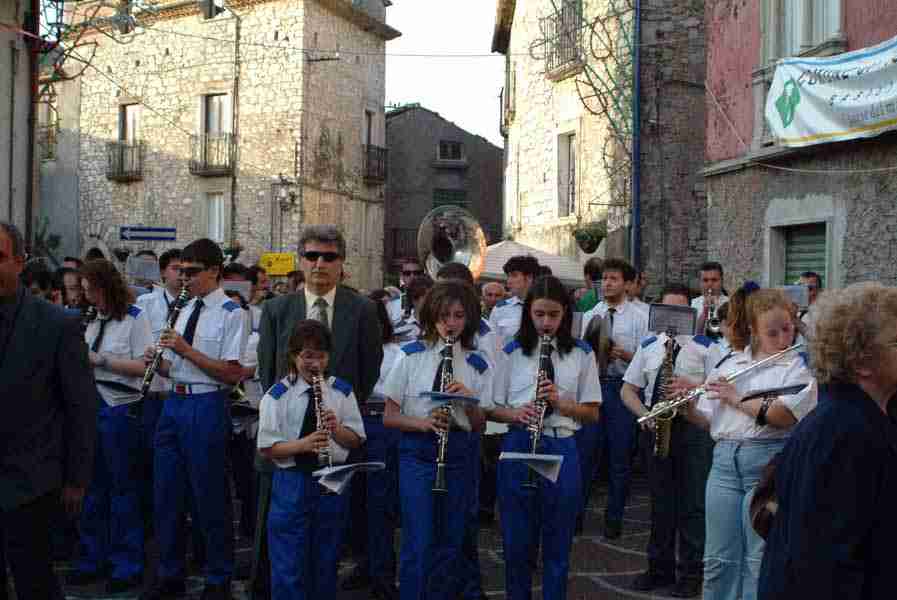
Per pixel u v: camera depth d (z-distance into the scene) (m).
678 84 17.00
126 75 30.70
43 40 15.48
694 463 6.23
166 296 7.44
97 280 6.41
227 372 5.96
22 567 4.45
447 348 5.13
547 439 5.25
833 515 2.49
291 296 5.58
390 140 37.16
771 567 2.67
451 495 5.09
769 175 12.41
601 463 10.17
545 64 20.81
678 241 16.98
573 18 19.30
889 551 2.48
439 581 5.05
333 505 5.08
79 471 4.56
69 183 31.83
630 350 7.99
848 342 2.63
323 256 5.44
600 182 18.69
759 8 12.55
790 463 2.68
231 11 28.73
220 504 5.90
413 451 5.12
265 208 28.34
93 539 6.49
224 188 28.94
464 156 37.91
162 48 30.00
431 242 11.21
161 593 6.00
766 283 12.43
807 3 11.56
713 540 4.81
